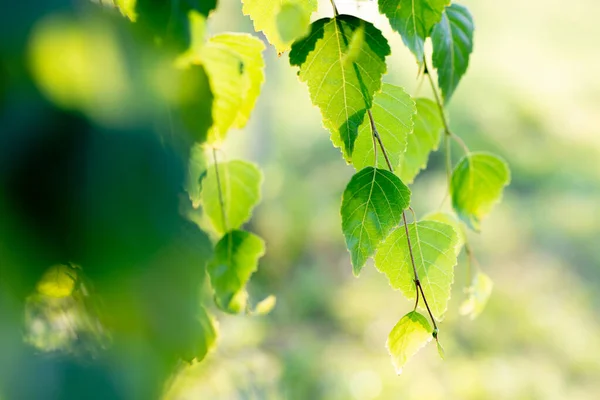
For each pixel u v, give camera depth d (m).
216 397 1.41
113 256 0.46
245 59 0.62
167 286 0.51
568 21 5.25
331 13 0.64
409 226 0.64
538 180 3.68
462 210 0.72
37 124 0.44
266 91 3.26
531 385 2.10
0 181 0.43
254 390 1.71
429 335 0.63
